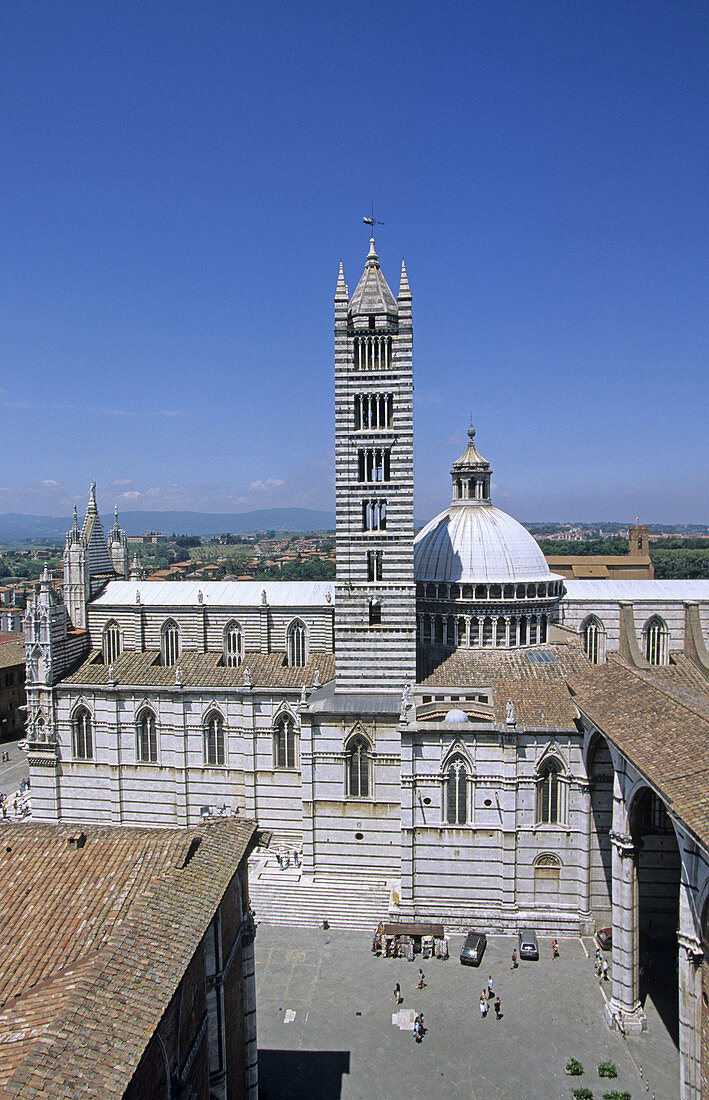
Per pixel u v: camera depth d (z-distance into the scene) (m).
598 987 63.81
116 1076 26.91
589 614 101.25
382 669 84.62
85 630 104.19
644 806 69.38
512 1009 60.97
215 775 91.50
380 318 82.25
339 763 80.88
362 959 68.56
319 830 81.75
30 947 35.66
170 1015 33.41
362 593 84.25
